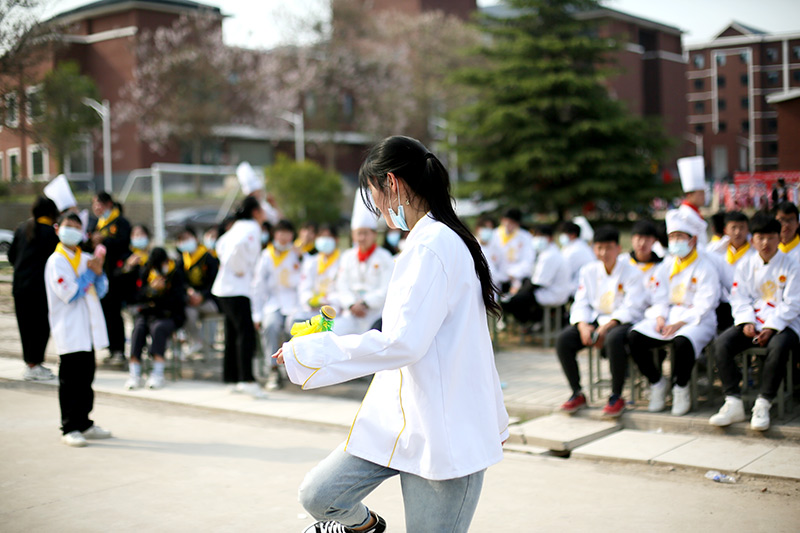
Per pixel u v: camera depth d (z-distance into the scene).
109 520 3.91
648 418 5.61
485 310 2.60
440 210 2.54
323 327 2.56
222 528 3.80
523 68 24.73
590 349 6.18
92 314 5.37
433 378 2.42
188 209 21.72
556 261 8.89
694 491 4.32
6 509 4.07
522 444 5.39
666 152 24.91
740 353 5.46
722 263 6.10
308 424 6.05
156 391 7.20
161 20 30.14
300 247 9.16
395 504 4.18
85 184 16.66
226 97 33.16
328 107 36.78
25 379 6.56
